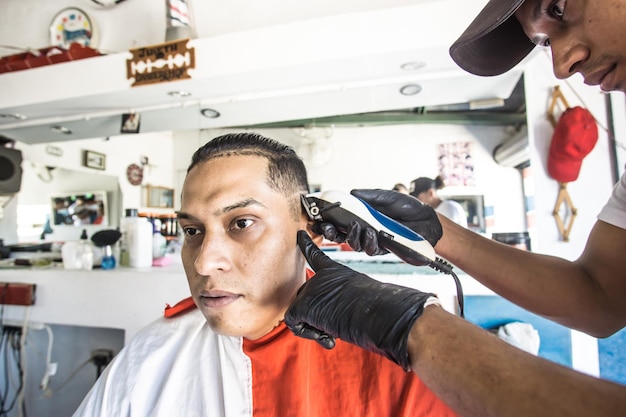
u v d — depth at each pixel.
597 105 0.94
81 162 1.68
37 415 1.41
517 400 0.22
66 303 1.26
